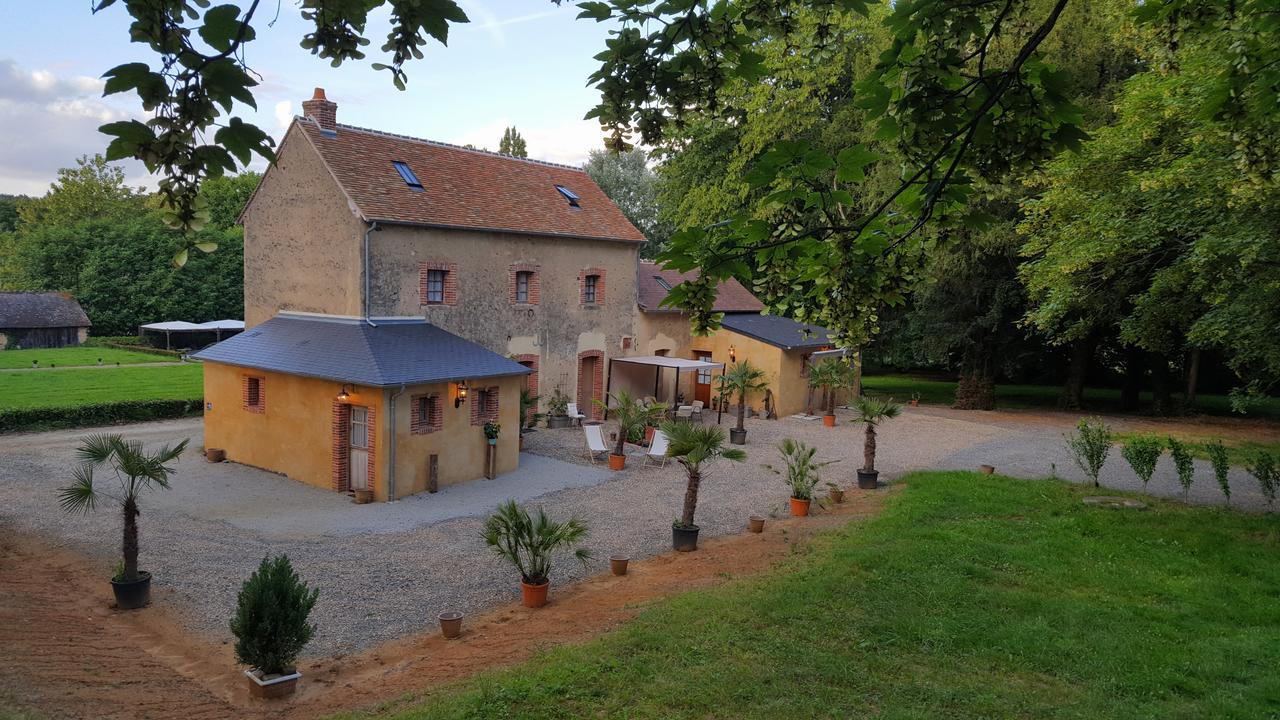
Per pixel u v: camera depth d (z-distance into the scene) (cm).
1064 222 1552
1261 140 509
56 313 4722
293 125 1909
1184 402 3114
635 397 2645
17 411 2128
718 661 750
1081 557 1133
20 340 4572
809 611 890
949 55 404
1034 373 4272
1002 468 1977
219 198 5716
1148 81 1293
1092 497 1535
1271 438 2448
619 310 2555
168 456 1038
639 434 2002
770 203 425
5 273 6047
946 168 451
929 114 413
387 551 1251
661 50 399
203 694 766
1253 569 1072
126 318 4900
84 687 736
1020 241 2634
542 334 2273
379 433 1560
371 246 1788
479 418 1781
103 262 4925
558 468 1897
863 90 427
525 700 664
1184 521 1334
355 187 1817
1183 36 521
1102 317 2344
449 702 673
